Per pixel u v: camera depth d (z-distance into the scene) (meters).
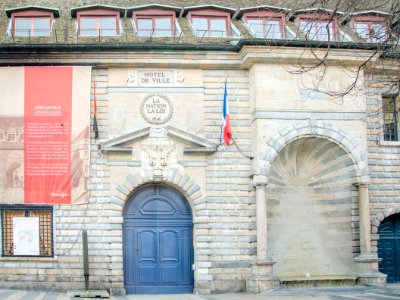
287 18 19.19
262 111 23.12
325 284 23.14
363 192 23.66
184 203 23.77
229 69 23.88
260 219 22.95
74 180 22.78
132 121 23.30
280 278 23.20
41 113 22.89
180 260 23.53
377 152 24.73
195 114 23.56
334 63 23.47
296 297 20.94
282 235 24.28
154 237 23.52
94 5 24.75
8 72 22.94
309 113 23.41
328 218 24.55
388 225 25.02
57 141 22.86
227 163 23.47
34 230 22.84
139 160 23.14
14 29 24.58
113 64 23.27
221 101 23.75
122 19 25.14
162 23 25.03
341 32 24.55
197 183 23.28
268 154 23.03
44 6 25.92
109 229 22.77
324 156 24.44
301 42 22.56
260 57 22.88
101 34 24.27
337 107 23.62
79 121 22.92
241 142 23.61
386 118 25.16
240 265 23.12
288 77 23.39
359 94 23.56
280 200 24.38
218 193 23.34
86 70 23.12
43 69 23.02
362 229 23.59
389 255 24.86
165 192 23.73
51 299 20.02
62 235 22.67
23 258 22.59
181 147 23.38
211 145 23.23
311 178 24.73
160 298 21.61
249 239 23.27
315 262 24.31
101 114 23.25
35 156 22.78
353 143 23.64
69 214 22.75
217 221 23.23
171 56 23.36
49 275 22.53
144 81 23.50
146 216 23.56
